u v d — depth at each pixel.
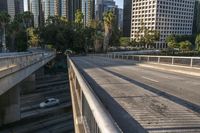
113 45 121.88
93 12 177.38
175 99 9.37
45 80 58.50
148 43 161.12
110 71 22.86
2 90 14.38
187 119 6.67
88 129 4.04
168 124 6.23
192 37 181.00
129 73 20.61
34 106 36.31
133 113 7.29
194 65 19.97
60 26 92.31
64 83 56.94
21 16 115.62
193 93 10.64
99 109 2.45
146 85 13.22
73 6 167.12
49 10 163.75
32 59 26.92
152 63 29.42
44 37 90.44
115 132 1.85
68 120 31.09
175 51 126.00
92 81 15.09
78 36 93.94
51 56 59.78
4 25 81.75
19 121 29.02
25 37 87.38
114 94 10.42
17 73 18.80
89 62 40.25
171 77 17.33
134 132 5.61
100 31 114.88
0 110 26.94
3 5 155.38
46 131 27.50
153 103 8.65
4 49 78.25
